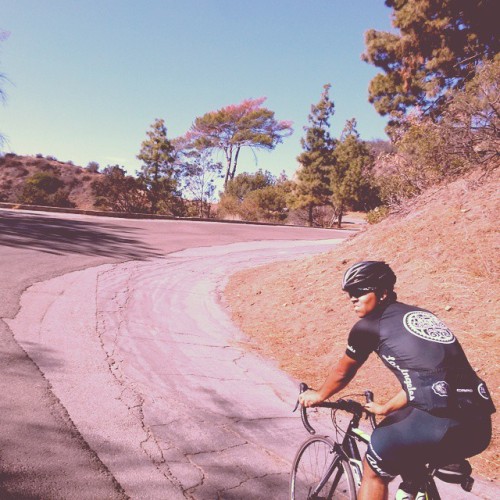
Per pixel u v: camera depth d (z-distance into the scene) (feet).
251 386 19.69
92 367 18.78
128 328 24.86
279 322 29.09
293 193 150.00
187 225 79.61
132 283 35.27
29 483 10.77
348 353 8.46
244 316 31.04
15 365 17.56
